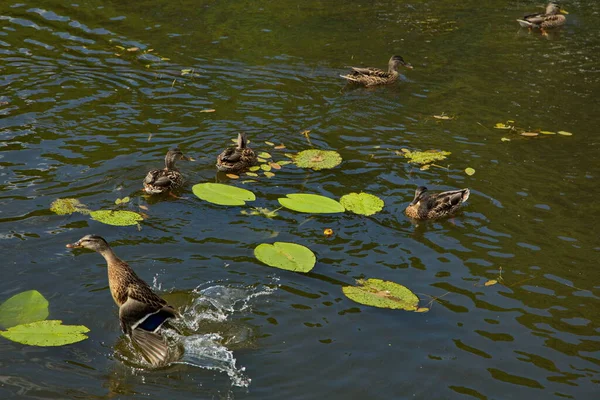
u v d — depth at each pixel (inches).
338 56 707.4
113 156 505.7
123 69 650.2
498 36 770.8
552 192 483.8
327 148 535.8
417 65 695.1
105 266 386.3
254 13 810.8
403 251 414.6
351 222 442.3
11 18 747.4
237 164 497.7
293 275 385.7
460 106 615.2
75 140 524.4
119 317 331.0
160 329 333.7
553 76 674.8
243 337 338.6
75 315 347.6
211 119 572.4
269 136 550.3
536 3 875.4
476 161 524.1
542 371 325.1
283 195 470.6
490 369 325.1
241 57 693.9
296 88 636.7
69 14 770.2
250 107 596.4
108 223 421.7
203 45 716.0
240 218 440.8
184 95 609.6
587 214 457.4
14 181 462.9
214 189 460.8
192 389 306.5
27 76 621.6
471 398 307.7
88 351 325.7
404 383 314.8
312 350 332.2
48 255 390.6
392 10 838.5
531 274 396.2
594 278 393.4
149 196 460.4
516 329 352.2
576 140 558.9
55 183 464.8
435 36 766.5
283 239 419.2
